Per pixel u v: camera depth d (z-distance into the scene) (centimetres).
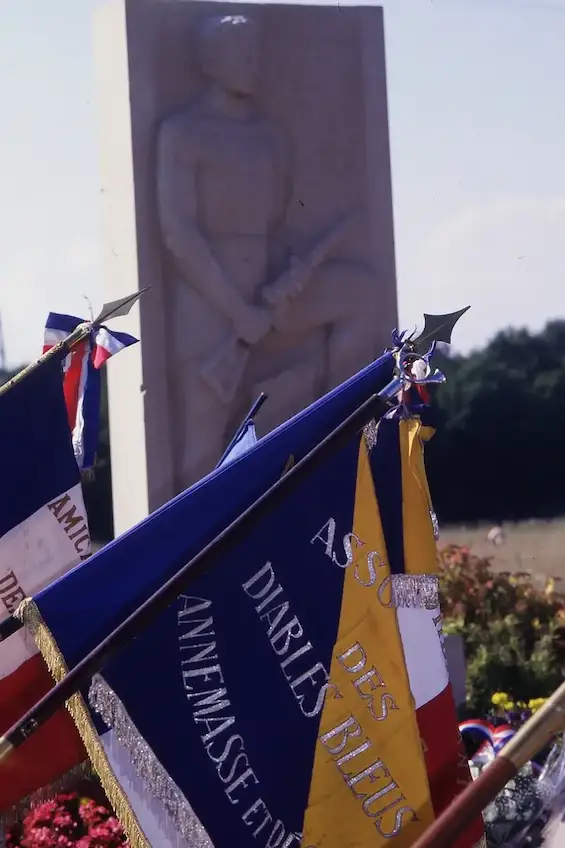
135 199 2141
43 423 1160
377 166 2289
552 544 5006
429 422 942
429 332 934
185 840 865
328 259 2248
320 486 909
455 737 916
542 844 773
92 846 1367
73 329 1247
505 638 2472
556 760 784
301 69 2245
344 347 2248
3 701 1073
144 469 2158
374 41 2283
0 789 958
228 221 2175
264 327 2191
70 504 1165
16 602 1153
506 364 5694
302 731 892
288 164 2233
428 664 914
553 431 5656
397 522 923
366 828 891
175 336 2162
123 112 2162
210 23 2173
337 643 903
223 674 882
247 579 892
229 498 926
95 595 896
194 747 873
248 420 1205
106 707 860
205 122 2156
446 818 719
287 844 881
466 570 2800
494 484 5625
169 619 878
